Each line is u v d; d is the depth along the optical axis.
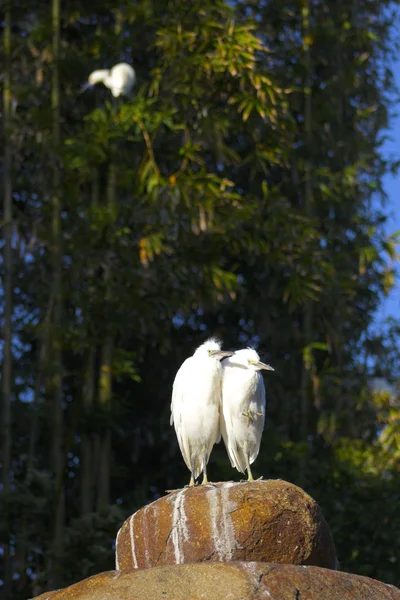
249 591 6.23
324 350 13.85
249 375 7.45
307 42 14.09
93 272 12.44
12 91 12.84
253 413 7.50
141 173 12.41
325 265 12.85
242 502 6.77
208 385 7.46
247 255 13.41
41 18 13.13
